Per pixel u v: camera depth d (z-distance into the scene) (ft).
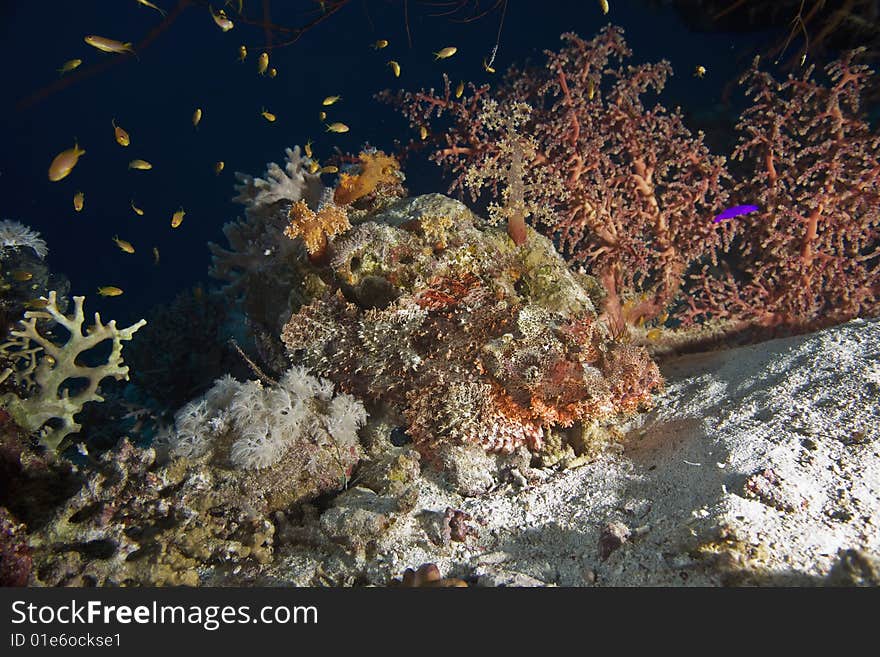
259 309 15.26
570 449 11.89
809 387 10.72
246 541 9.96
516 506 10.35
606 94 16.35
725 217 13.97
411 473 11.30
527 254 13.52
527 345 11.39
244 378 17.89
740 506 7.96
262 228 15.40
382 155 15.62
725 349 16.12
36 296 13.14
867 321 13.03
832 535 7.29
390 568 9.13
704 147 15.55
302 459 10.93
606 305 14.38
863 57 19.89
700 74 14.65
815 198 15.24
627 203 16.39
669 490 9.39
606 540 8.43
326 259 12.87
